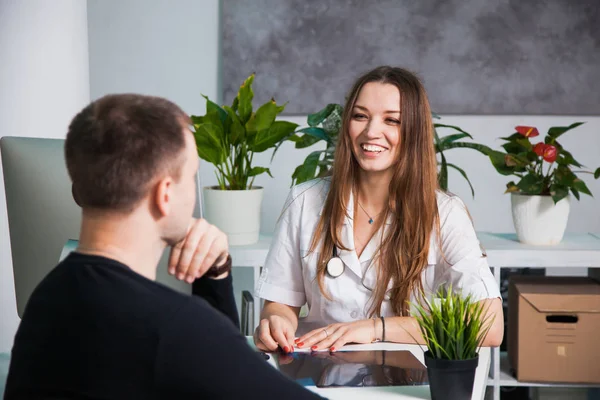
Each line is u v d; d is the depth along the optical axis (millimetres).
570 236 3125
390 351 1628
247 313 2699
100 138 941
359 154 1933
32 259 1523
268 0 3691
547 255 2805
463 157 3773
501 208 3795
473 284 1882
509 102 3717
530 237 2910
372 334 1701
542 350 2762
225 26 3701
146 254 989
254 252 2807
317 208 2027
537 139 3752
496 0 3676
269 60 3717
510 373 2889
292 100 3736
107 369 871
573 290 2773
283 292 2041
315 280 1983
